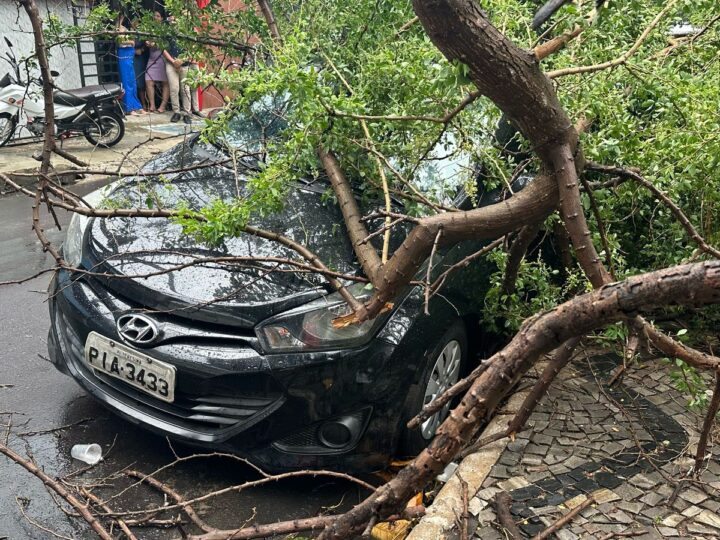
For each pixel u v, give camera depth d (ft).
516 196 7.34
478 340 12.62
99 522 8.63
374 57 9.80
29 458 9.30
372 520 5.88
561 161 6.89
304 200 11.39
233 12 12.85
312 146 9.23
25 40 31.09
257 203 9.23
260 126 12.82
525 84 6.40
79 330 10.43
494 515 8.89
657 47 10.41
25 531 8.91
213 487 9.96
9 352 13.42
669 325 13.38
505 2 9.04
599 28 8.51
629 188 9.87
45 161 9.52
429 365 10.34
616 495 9.30
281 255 10.29
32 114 28.81
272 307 9.43
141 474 9.21
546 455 10.19
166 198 11.78
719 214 11.43
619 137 9.16
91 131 30.17
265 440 9.39
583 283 11.50
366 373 9.36
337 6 11.06
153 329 9.63
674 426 10.97
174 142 31.60
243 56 13.16
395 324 9.62
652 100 9.57
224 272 10.07
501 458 10.11
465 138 9.75
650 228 11.35
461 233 7.20
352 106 8.66
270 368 9.15
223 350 9.37
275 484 10.13
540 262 11.56
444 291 10.48
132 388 10.12
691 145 8.91
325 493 10.03
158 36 12.82
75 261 11.06
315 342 9.23
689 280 4.28
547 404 11.54
